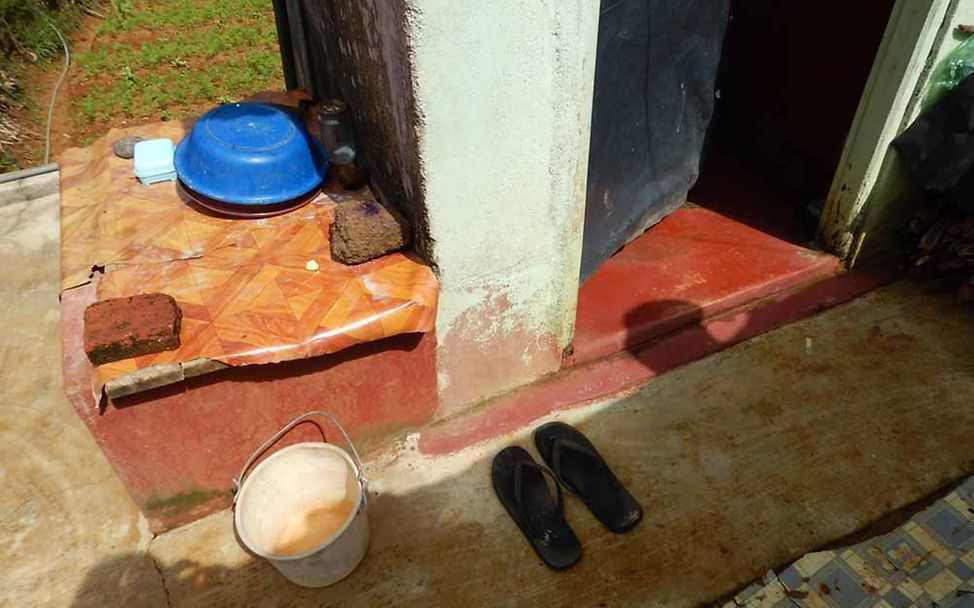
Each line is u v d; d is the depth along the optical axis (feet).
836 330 10.28
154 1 24.29
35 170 14.15
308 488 7.69
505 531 7.82
